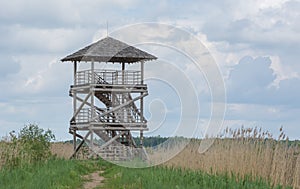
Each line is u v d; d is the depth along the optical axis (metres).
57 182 24.36
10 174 25.66
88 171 35.75
